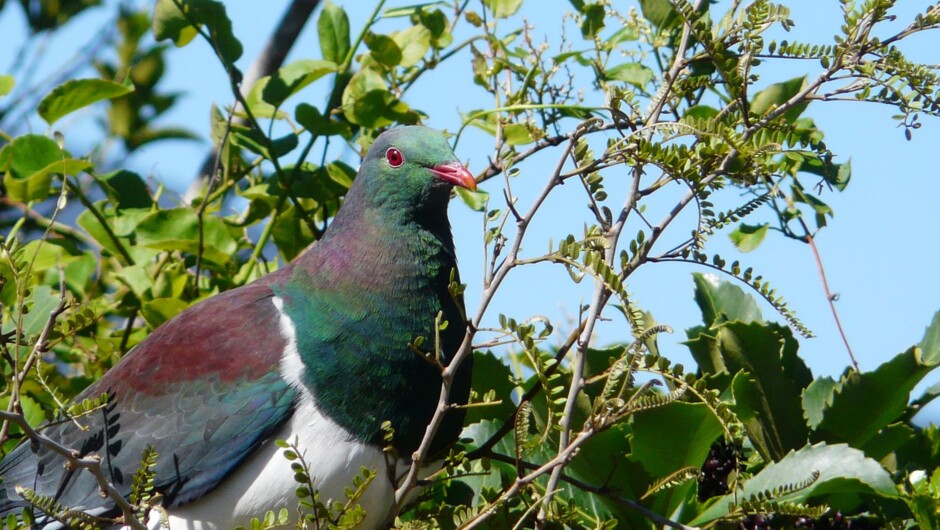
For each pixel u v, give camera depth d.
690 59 7.30
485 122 11.37
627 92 7.23
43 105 10.95
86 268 11.69
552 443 8.38
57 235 12.77
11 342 8.29
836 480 7.20
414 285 8.80
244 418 8.50
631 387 7.17
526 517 7.15
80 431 9.23
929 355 8.33
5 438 7.09
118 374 9.27
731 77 7.07
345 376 8.43
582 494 8.20
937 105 6.75
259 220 11.61
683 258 6.90
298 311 8.77
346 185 11.09
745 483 7.52
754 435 8.19
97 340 11.05
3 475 9.48
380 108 11.20
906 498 7.13
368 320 8.59
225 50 11.30
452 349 8.76
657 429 7.79
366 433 8.32
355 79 11.55
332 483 8.23
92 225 11.62
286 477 8.28
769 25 7.05
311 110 11.09
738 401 8.04
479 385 9.00
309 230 11.67
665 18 10.54
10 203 12.52
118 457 8.91
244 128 11.34
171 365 8.95
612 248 6.88
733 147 6.81
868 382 7.95
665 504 8.04
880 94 6.90
